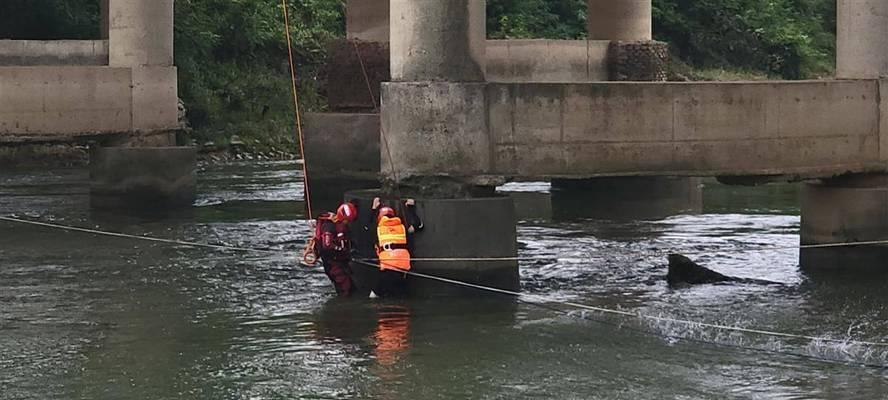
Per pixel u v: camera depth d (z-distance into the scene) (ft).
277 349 61.11
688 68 229.25
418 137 70.85
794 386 54.85
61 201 119.75
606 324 66.23
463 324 66.03
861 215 79.25
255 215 109.70
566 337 63.46
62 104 106.32
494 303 70.90
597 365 58.18
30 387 54.85
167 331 64.95
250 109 190.70
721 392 53.98
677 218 109.91
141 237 96.02
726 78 227.61
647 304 71.31
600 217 110.42
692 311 69.46
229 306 70.85
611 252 89.56
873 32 78.23
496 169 71.10
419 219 70.85
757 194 129.80
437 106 70.54
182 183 114.32
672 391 54.08
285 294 74.18
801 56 241.96
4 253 88.43
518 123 71.15
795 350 60.95
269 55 204.85
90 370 57.52
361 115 110.32
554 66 122.42
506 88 70.95
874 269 79.46
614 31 125.18
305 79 203.31
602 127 71.97
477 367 57.77
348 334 63.98
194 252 89.04
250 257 86.99
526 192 130.72
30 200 120.37
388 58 111.75
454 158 70.85
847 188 79.51
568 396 53.31
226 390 54.34
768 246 92.43
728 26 239.71
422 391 53.98
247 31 201.46
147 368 57.82
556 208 116.67
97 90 108.17
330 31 217.97
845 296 73.36
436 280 71.15
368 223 72.59
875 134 78.13
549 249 90.79
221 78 194.18
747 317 67.97
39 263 84.48
